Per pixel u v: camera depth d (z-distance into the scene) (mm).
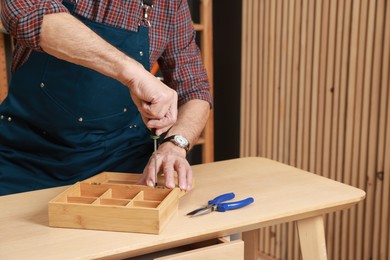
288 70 2336
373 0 1923
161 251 1023
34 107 1384
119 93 1416
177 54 1539
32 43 1022
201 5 2490
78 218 947
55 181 1443
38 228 956
